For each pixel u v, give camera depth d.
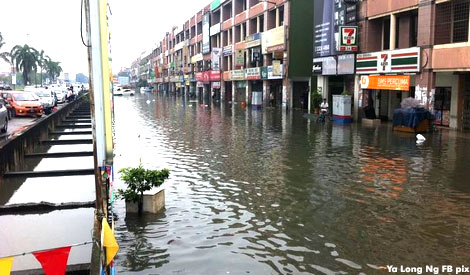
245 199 9.14
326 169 12.09
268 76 40.41
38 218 7.95
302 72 34.59
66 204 8.59
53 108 34.09
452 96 21.89
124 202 8.99
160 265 5.97
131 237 6.99
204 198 9.24
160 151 15.78
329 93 30.88
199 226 7.50
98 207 4.64
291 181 10.70
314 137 19.16
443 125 22.70
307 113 32.22
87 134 22.34
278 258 6.18
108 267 4.38
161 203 8.53
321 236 7.01
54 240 6.88
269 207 8.57
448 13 20.28
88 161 14.51
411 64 21.70
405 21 23.67
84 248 6.56
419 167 12.31
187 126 24.80
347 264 5.98
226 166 12.69
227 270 5.81
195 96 74.50
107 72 4.37
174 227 7.45
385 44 25.47
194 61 73.75
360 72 25.88
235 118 29.91
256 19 44.62
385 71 23.69
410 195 9.38
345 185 10.26
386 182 10.54
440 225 7.49
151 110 40.03
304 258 6.18
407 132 20.58
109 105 4.42
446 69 19.95
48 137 21.02
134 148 16.58
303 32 34.50
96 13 4.24
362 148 15.88
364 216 7.98
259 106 41.50
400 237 6.95
